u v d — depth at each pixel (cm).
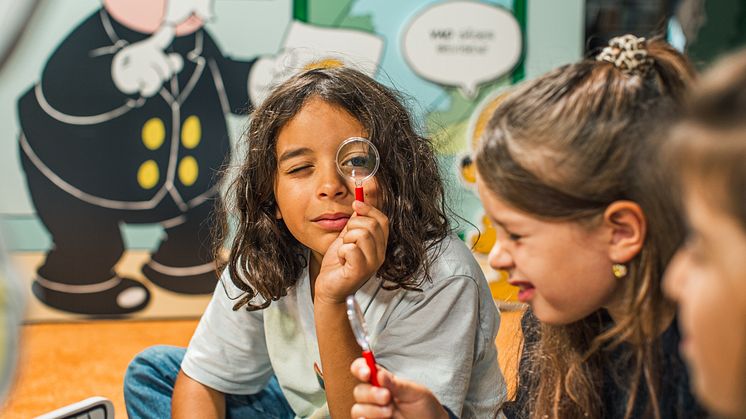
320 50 284
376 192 117
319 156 115
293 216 118
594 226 83
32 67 275
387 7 285
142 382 143
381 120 119
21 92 276
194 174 283
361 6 284
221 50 281
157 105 281
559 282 85
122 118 280
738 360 48
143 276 285
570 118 83
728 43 274
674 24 285
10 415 188
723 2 274
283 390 135
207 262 286
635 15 291
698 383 52
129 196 282
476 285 120
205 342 136
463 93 290
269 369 141
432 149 132
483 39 289
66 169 280
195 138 283
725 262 47
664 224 80
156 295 286
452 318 116
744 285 46
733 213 46
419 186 125
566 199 82
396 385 91
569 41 292
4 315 58
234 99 282
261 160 121
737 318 47
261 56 282
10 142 277
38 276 281
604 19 292
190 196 284
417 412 93
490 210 87
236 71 282
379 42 286
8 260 61
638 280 84
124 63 279
